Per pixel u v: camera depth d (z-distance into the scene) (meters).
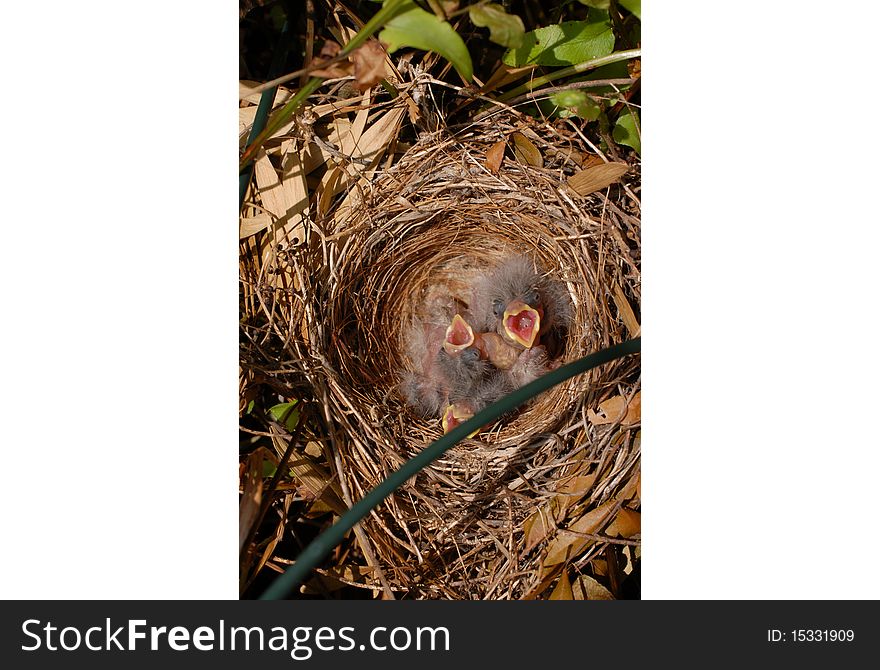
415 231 0.48
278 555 0.43
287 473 0.43
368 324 0.48
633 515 0.42
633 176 0.44
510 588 0.42
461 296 0.53
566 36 0.42
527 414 0.48
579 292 0.47
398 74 0.45
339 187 0.46
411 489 0.44
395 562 0.43
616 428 0.43
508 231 0.48
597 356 0.36
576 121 0.45
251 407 0.43
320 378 0.44
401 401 0.49
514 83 0.45
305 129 0.45
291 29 0.45
